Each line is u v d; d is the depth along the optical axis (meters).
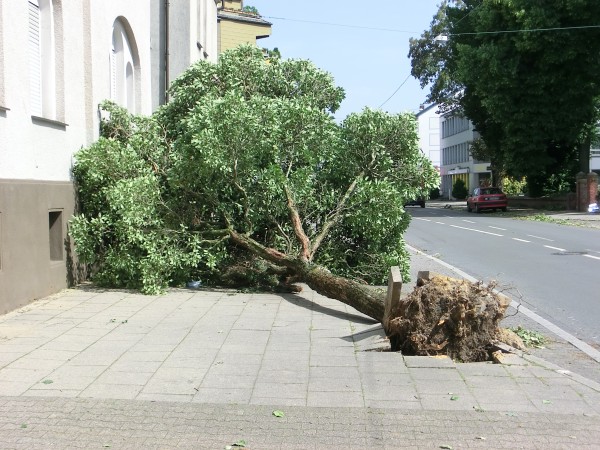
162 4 16.89
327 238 10.10
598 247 16.84
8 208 7.58
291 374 5.55
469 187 74.00
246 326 7.25
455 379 5.47
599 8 29.52
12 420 4.47
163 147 10.09
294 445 4.14
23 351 6.09
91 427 4.38
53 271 8.84
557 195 37.16
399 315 6.48
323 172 10.23
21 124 8.04
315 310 8.18
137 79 13.38
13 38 7.83
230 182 9.38
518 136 33.56
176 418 4.57
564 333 7.48
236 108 8.93
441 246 17.78
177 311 7.98
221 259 9.39
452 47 40.81
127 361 5.85
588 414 4.71
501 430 4.39
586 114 33.09
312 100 10.51
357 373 5.59
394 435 4.30
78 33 9.86
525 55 32.16
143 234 8.99
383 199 9.48
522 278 11.55
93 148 9.48
